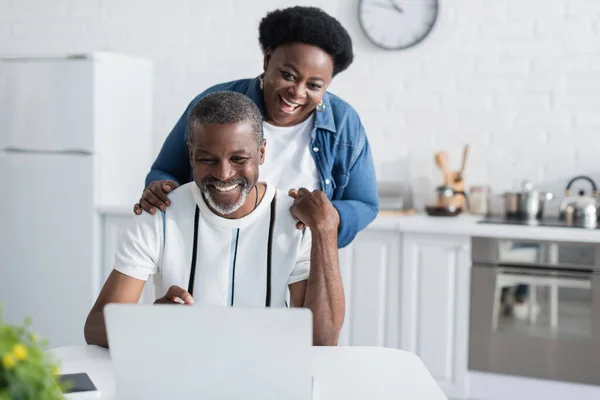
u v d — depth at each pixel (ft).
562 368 10.28
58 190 11.62
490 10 11.84
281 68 5.94
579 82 11.60
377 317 10.85
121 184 12.05
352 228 6.50
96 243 11.55
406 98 12.21
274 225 5.45
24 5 13.52
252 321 3.65
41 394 2.91
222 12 12.75
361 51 12.30
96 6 13.24
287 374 3.72
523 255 10.30
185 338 3.68
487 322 10.50
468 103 12.01
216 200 5.17
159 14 13.00
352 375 4.59
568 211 10.99
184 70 12.95
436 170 12.16
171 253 5.39
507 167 11.95
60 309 11.75
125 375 3.75
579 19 11.54
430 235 10.61
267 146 6.56
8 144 11.76
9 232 11.85
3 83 11.71
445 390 10.68
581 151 11.66
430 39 12.06
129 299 5.32
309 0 12.42
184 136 6.70
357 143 6.73
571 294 10.16
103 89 11.51
